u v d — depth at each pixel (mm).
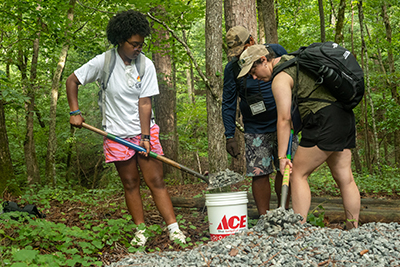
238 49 3453
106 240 3066
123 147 3180
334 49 2719
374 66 13094
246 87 3479
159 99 11430
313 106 2779
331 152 2832
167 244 3213
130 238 3365
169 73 11500
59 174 14648
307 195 2863
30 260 2137
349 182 2961
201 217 4383
